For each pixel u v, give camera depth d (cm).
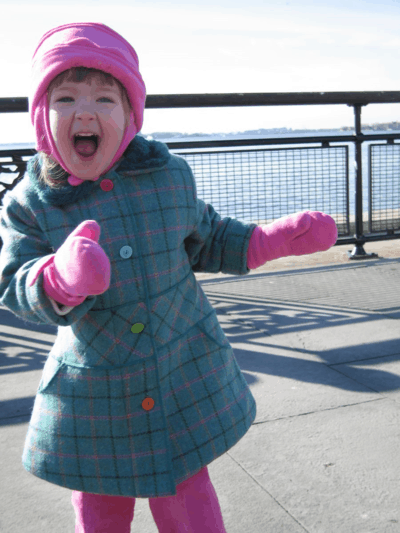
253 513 175
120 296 129
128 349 129
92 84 122
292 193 518
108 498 139
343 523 169
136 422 129
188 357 139
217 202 489
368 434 219
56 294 109
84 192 128
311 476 193
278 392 259
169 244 134
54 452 130
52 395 133
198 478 139
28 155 443
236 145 491
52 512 181
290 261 539
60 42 121
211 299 421
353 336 331
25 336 356
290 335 337
